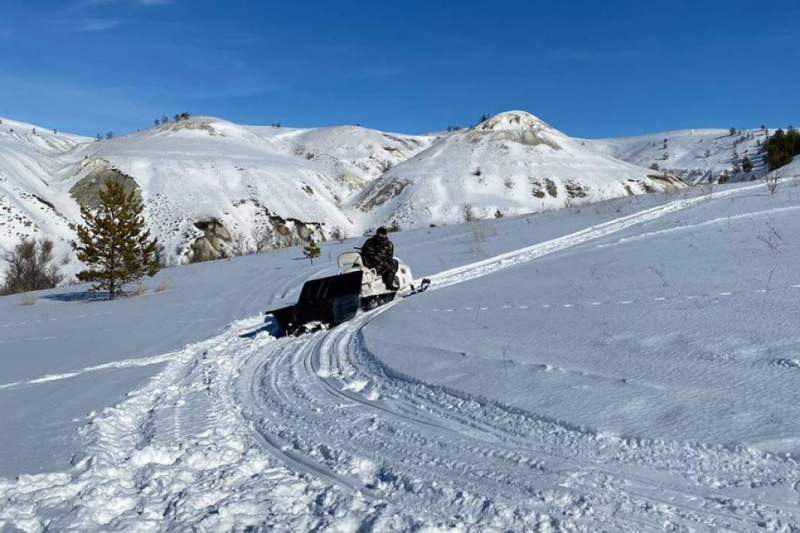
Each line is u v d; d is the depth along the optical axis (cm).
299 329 1039
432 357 721
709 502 342
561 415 481
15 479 424
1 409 686
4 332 1548
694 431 419
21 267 3944
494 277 1309
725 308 715
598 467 399
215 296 1788
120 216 2236
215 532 342
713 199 2081
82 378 848
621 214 2166
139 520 350
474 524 342
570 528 328
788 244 1041
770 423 413
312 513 367
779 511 324
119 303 2000
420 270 1666
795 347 545
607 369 575
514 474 403
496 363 651
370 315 1129
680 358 573
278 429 555
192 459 465
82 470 446
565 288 1020
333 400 634
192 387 752
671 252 1184
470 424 509
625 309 795
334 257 2491
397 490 401
